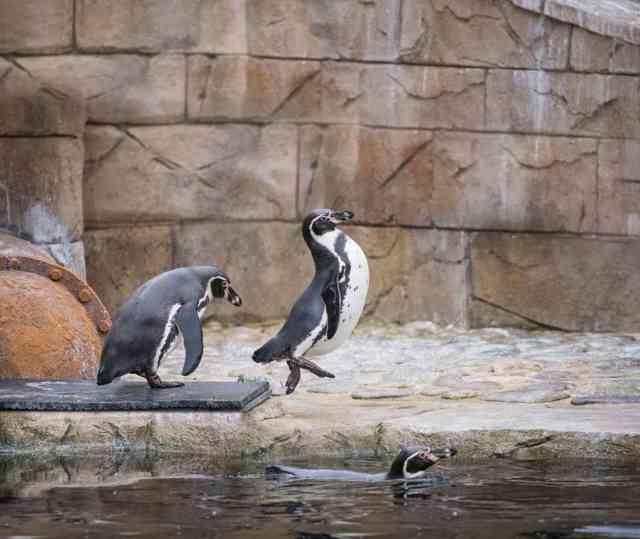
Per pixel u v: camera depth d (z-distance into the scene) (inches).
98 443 440.1
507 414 459.8
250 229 788.0
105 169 772.6
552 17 765.9
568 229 778.2
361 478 374.6
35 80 746.8
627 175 772.6
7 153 733.3
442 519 312.5
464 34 775.1
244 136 782.5
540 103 773.9
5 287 529.3
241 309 788.0
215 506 331.6
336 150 786.2
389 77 781.3
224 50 773.9
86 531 301.1
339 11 776.9
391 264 789.2
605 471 389.7
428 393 525.0
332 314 467.8
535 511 322.0
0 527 306.3
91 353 532.7
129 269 776.9
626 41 762.8
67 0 758.5
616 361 616.7
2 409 447.2
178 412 442.6
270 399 476.1
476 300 784.9
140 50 768.9
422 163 784.3
